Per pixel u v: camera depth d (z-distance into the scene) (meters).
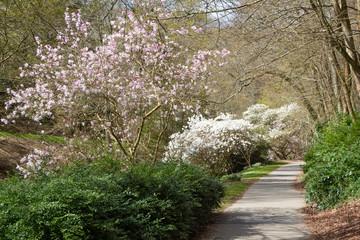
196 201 8.45
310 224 8.65
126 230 5.85
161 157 17.62
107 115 12.26
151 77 10.54
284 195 15.02
